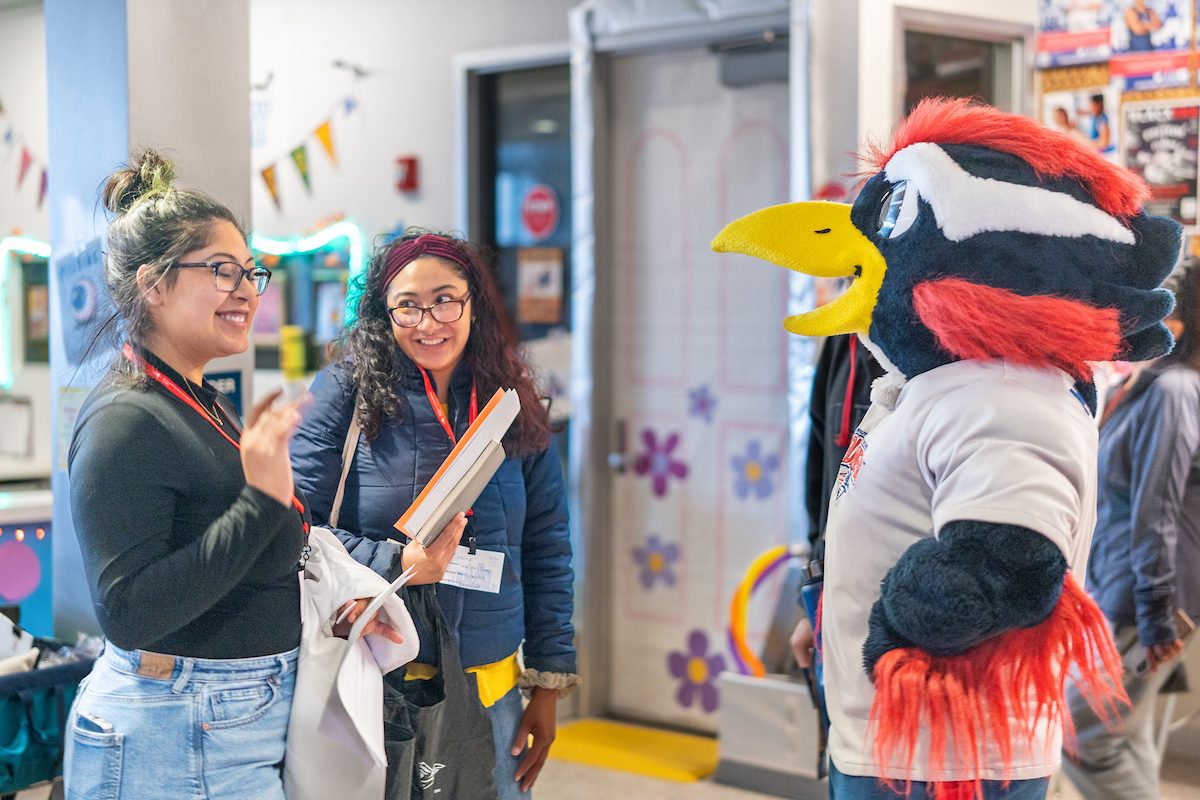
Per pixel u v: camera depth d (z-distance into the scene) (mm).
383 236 2430
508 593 2229
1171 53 3637
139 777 1696
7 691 2502
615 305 4328
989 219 1628
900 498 1687
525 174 4746
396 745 1947
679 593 4227
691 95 4090
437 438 2186
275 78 5430
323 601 1866
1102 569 2977
